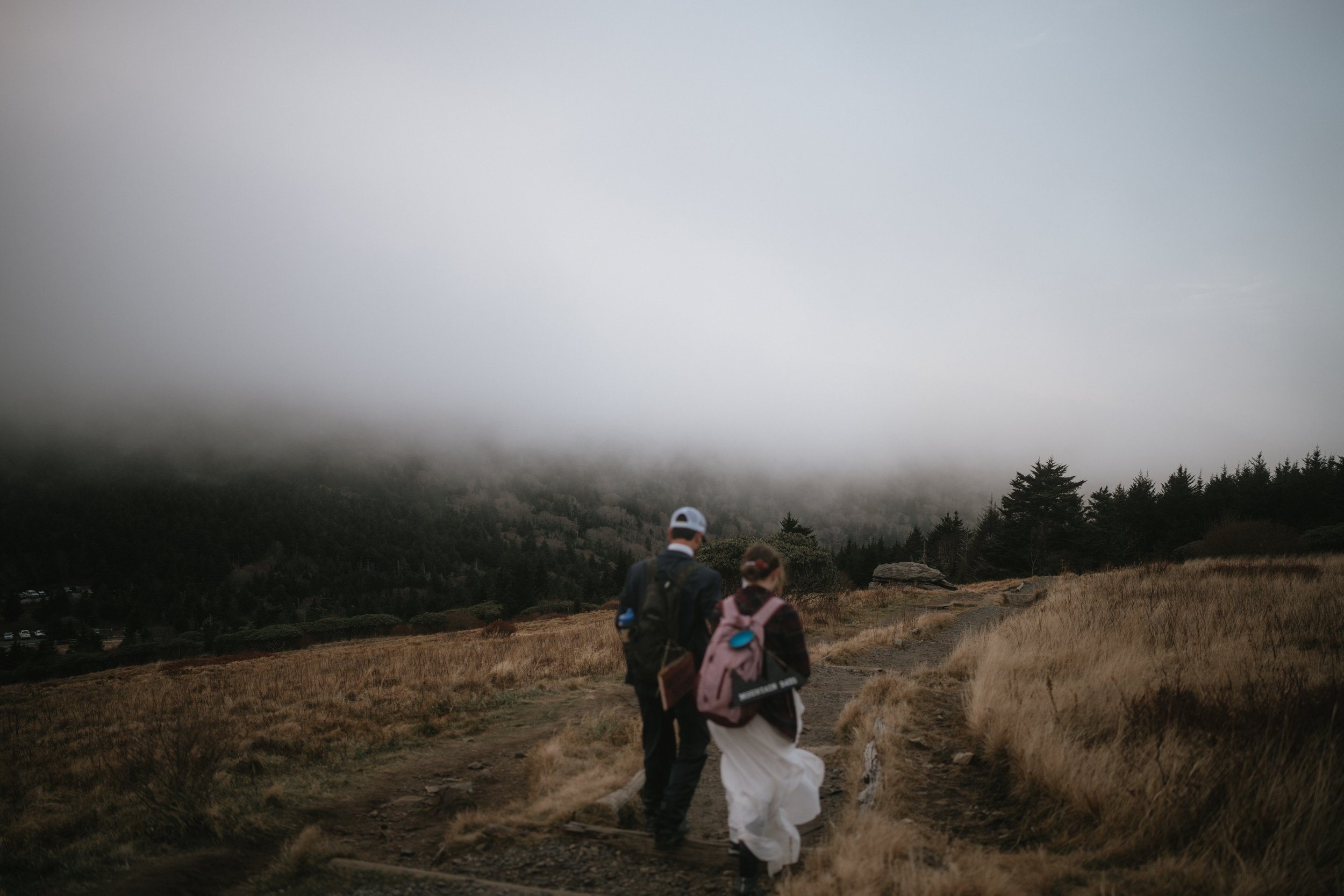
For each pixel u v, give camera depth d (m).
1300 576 12.51
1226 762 3.50
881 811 3.89
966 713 5.60
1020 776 4.15
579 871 3.67
